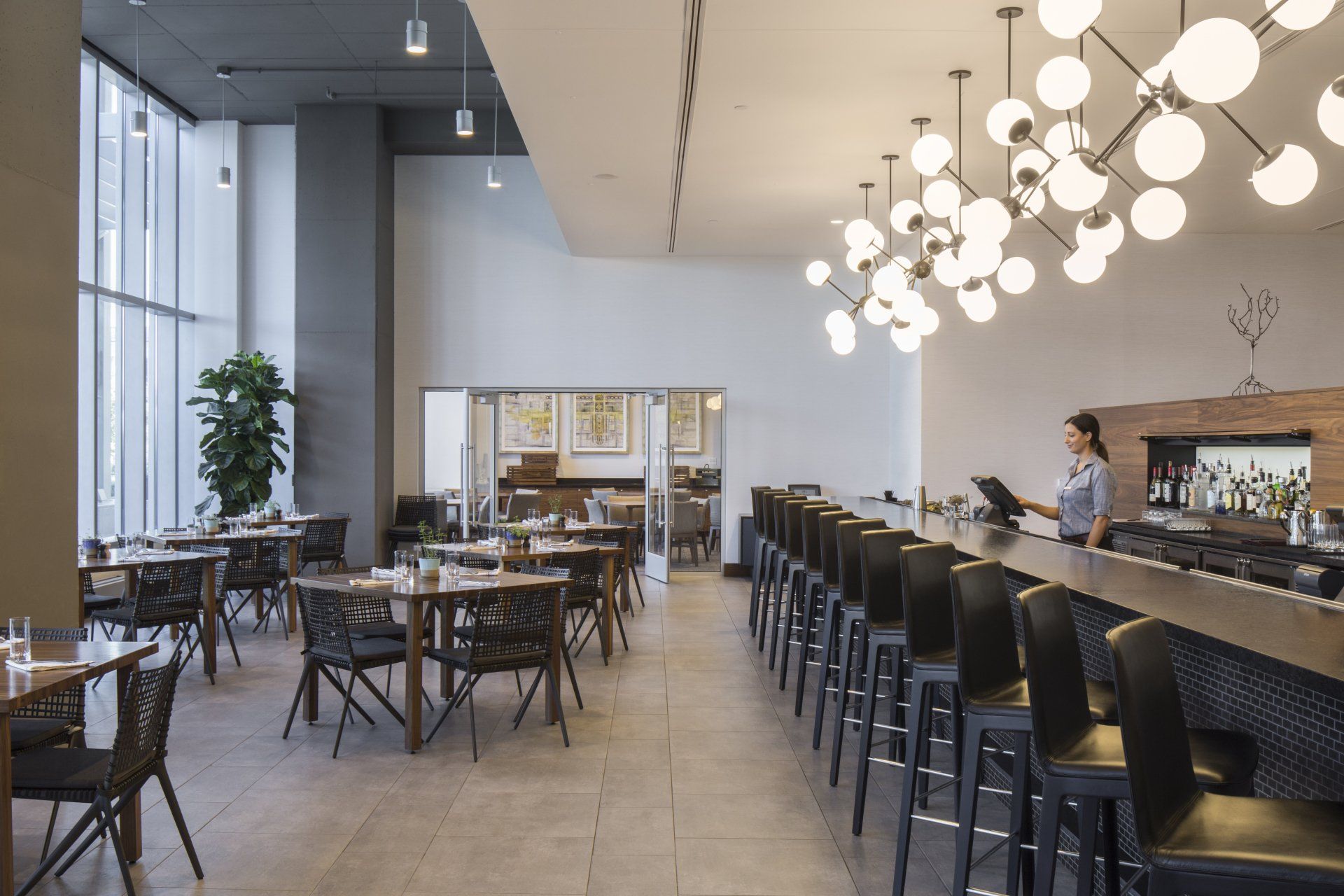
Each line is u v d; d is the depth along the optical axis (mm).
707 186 8180
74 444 5418
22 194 4992
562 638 6023
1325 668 1880
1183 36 2898
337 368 10922
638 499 13961
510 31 5125
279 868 3645
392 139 11148
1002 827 4051
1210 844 1714
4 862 2959
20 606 4957
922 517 6520
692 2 4773
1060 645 2273
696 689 6461
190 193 11297
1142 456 8234
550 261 11648
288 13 8484
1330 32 4879
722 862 3697
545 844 3883
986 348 10008
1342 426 5910
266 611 9133
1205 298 9859
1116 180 7773
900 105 6148
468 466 11570
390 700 6199
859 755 3979
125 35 8930
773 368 11695
